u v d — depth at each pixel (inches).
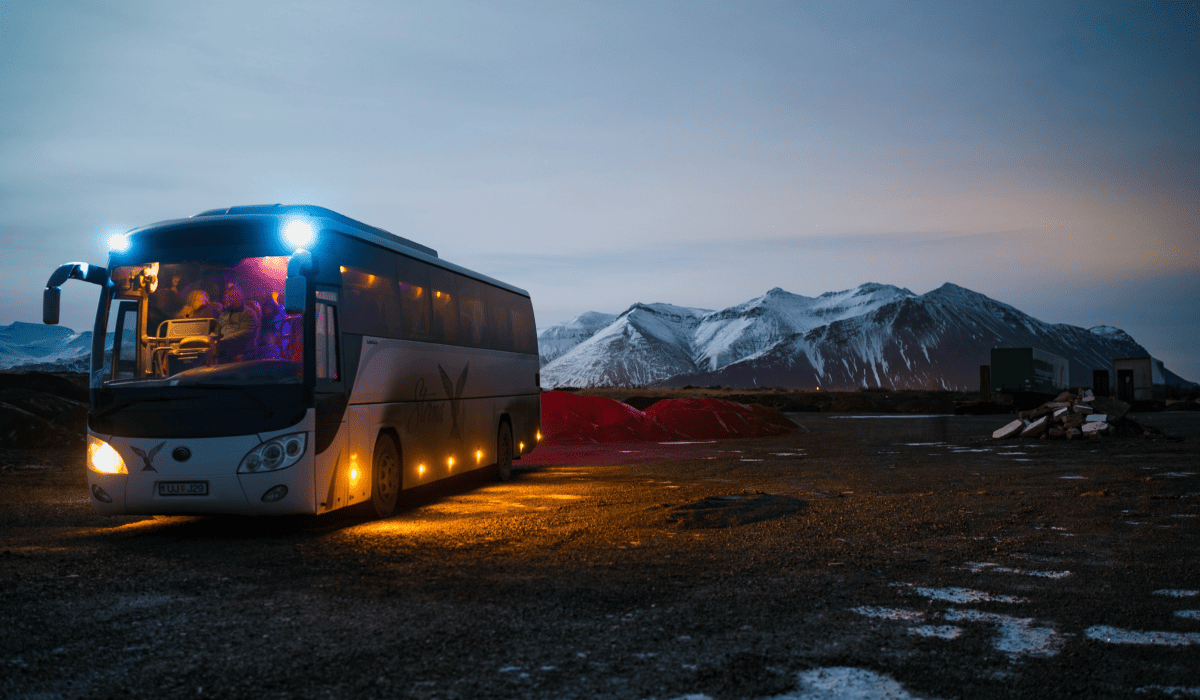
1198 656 193.8
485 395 566.3
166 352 371.6
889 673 180.7
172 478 349.7
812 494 503.2
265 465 347.3
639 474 649.0
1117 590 257.8
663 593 251.9
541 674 178.5
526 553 316.5
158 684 172.4
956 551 320.5
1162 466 663.8
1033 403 2285.9
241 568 290.5
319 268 370.9
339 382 377.7
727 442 1044.5
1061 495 492.4
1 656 190.2
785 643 201.6
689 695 166.9
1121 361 2319.1
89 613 228.5
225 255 372.8
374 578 273.0
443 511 442.0
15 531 379.2
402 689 169.5
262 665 184.2
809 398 2817.4
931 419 1739.7
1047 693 169.6
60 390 1022.4
